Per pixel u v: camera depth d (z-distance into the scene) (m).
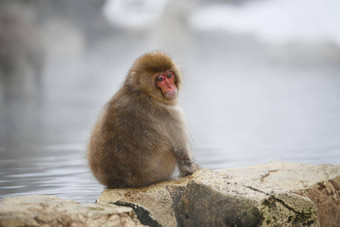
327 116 68.81
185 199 22.11
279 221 19.47
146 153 24.00
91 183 31.34
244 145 47.59
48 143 51.00
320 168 25.81
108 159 24.30
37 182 31.89
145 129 24.11
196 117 71.81
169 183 24.17
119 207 19.52
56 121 71.44
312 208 20.19
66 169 36.34
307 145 46.91
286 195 19.86
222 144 48.44
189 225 21.84
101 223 18.23
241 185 21.33
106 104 25.67
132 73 24.88
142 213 22.78
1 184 31.42
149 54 25.25
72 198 27.39
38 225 17.69
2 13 118.62
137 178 24.16
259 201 19.20
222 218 20.28
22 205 19.12
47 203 19.42
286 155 41.94
